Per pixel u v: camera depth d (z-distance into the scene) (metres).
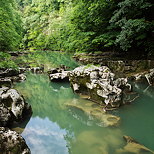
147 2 8.95
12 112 4.73
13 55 20.78
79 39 16.16
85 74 6.87
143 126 4.60
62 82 9.47
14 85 8.87
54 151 3.66
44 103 6.54
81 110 5.60
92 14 12.91
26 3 62.06
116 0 11.63
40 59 18.31
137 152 3.45
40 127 4.73
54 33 33.28
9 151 3.08
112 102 5.66
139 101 6.33
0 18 13.45
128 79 9.05
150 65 9.41
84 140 4.02
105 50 15.27
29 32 43.06
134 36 10.44
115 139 3.98
